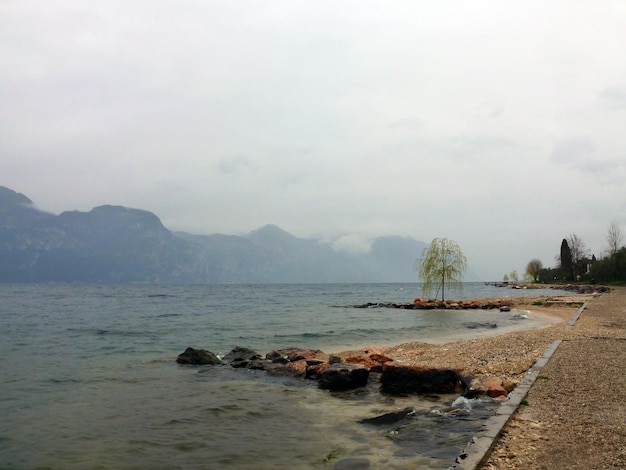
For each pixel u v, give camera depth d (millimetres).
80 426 11383
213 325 38719
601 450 7266
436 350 21234
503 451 7414
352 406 13070
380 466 8438
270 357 21234
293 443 10055
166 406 13227
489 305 56438
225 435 10680
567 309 47062
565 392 10773
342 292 132250
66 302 76125
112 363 20500
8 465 8992
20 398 14117
